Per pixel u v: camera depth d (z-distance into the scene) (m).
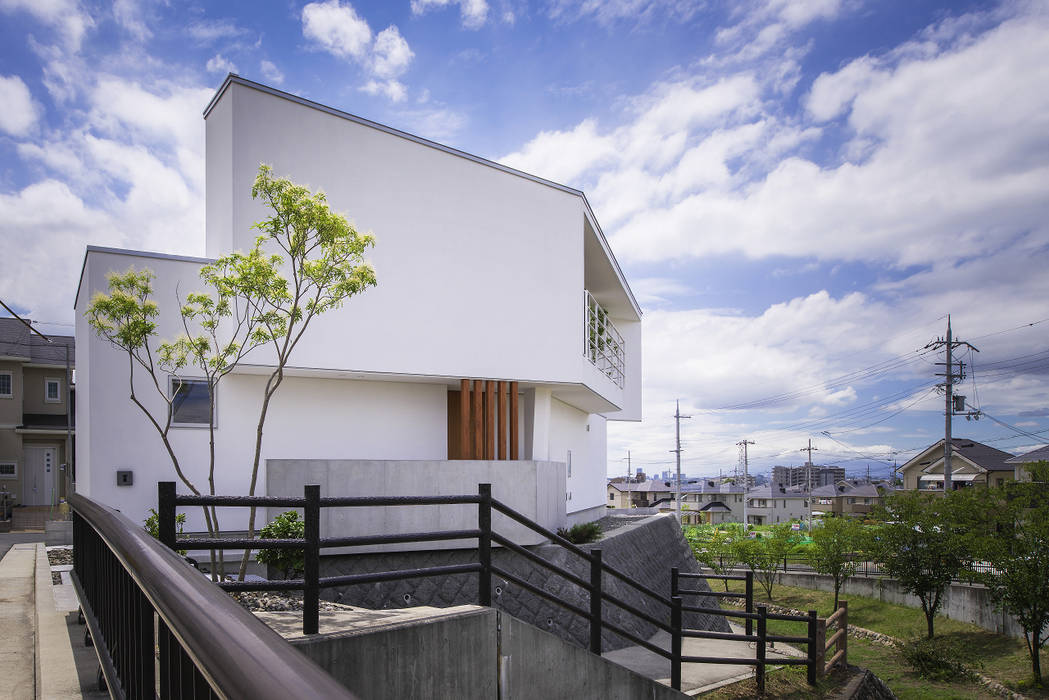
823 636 9.56
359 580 4.05
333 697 0.75
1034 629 16.73
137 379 10.55
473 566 4.88
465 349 12.70
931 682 17.16
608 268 18.80
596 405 18.89
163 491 3.42
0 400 25.77
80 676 3.23
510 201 13.53
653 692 6.69
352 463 10.07
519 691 5.07
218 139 11.55
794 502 83.94
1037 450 42.09
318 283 7.89
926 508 22.94
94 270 10.41
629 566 14.48
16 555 10.81
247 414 11.40
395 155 12.24
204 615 1.14
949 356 34.94
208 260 10.95
